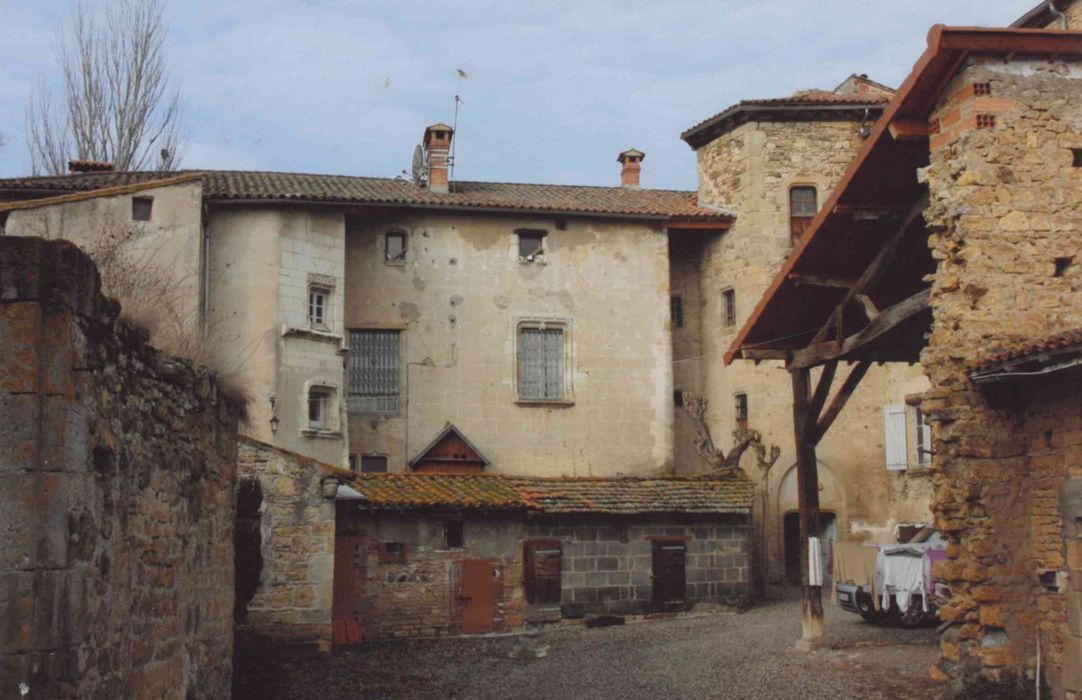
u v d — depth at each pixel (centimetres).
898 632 1823
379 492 2141
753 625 2073
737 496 2419
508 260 2978
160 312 1265
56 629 662
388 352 2881
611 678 1619
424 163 3103
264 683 1612
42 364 676
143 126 3412
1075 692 1169
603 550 2297
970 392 1269
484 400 2909
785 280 1625
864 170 1422
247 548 1889
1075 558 1180
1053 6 2406
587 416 2970
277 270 2597
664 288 3058
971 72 1295
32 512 663
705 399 3092
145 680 853
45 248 686
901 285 1686
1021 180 1289
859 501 2878
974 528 1254
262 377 2548
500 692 1570
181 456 979
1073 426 1193
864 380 2930
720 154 3130
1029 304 1267
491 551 2197
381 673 1725
